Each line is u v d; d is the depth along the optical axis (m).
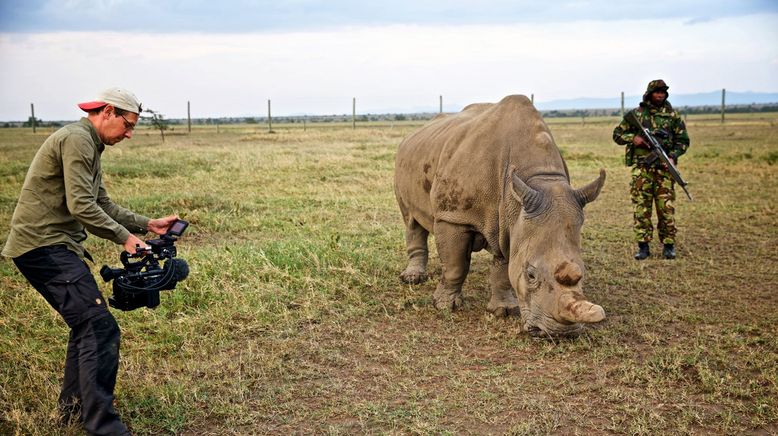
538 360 5.25
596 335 5.66
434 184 6.45
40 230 3.93
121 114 4.11
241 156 17.98
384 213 10.91
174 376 4.93
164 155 18.42
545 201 5.15
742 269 7.81
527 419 4.32
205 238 9.19
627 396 4.61
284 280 6.96
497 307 6.30
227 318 5.99
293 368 5.11
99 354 3.90
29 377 4.82
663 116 8.43
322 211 10.83
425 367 5.11
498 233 5.96
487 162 5.98
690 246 8.92
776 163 17.12
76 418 4.23
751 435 4.10
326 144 24.55
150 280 4.23
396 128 42.84
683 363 5.11
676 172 8.04
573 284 4.90
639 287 7.14
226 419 4.31
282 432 4.20
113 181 13.70
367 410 4.44
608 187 14.02
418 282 7.37
